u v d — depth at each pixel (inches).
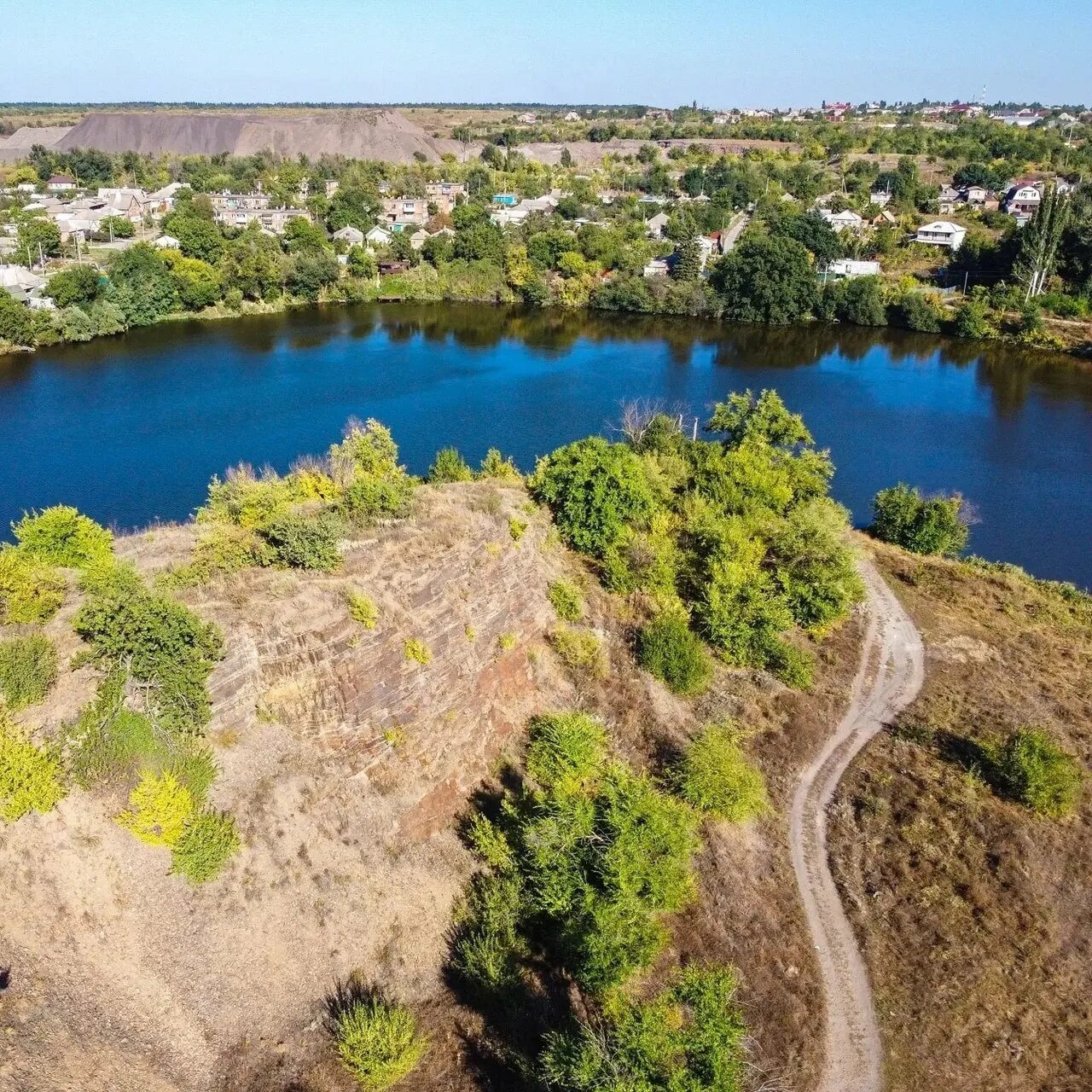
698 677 1248.2
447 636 1036.5
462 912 877.2
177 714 811.4
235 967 757.3
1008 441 2672.2
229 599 908.6
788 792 1138.0
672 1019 785.6
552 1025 787.4
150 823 757.3
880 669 1401.3
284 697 882.8
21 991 676.7
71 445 2367.1
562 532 1412.4
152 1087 684.7
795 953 920.3
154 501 2038.6
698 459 1818.4
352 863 860.6
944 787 1146.7
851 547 1660.9
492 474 1594.5
